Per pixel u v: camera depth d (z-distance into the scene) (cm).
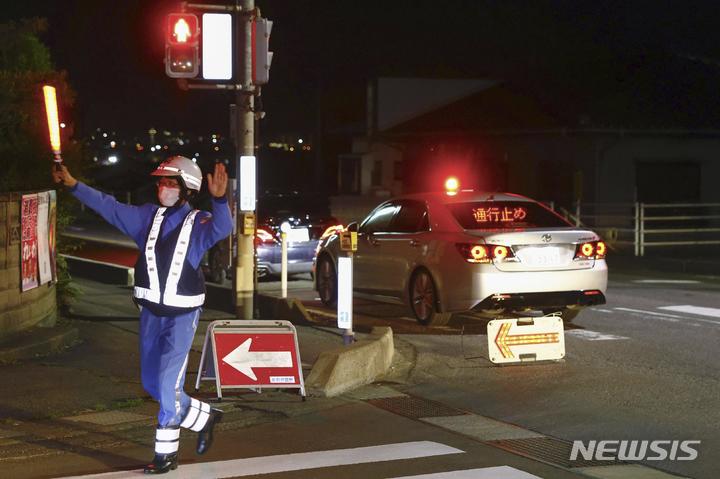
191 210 655
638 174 3036
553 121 3109
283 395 912
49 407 849
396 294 1355
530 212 1305
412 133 3603
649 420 820
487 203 1301
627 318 1364
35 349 1061
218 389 873
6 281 1083
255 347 890
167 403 652
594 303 1250
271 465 689
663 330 1263
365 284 1417
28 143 1340
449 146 3525
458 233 1248
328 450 732
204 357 894
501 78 3916
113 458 711
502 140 3294
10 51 1505
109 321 1363
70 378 956
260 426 809
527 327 1062
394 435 779
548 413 851
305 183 5600
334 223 1872
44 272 1201
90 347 1136
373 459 706
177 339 646
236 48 1199
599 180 2989
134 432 782
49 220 1228
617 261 2312
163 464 660
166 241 641
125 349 1131
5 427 791
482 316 1391
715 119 3092
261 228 1827
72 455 718
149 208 657
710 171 3094
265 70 1193
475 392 938
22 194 1116
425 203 1329
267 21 1189
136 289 648
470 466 689
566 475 668
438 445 746
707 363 1051
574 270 1230
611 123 2961
